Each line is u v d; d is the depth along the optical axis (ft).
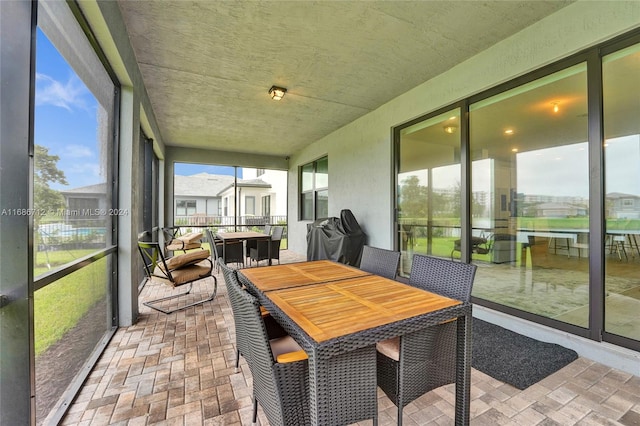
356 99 13.84
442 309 4.37
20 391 3.98
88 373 6.32
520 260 9.75
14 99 3.93
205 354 7.32
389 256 7.18
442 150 11.62
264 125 18.07
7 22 3.86
